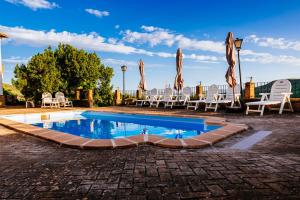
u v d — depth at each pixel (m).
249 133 4.95
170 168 2.85
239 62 9.27
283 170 2.64
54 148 4.13
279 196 2.02
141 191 2.21
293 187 2.19
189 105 12.66
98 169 2.88
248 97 10.68
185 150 3.74
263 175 2.51
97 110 12.57
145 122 9.75
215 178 2.47
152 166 2.94
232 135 4.75
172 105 12.91
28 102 17.00
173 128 8.18
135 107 14.82
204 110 11.04
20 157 3.56
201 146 3.89
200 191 2.17
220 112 9.66
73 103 17.92
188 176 2.56
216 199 2.01
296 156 3.19
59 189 2.30
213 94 10.66
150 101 14.71
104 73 24.75
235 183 2.32
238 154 3.38
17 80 17.41
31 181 2.54
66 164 3.13
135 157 3.39
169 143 4.01
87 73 21.80
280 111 8.15
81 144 4.09
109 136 7.21
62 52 21.36
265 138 4.40
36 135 5.16
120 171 2.79
